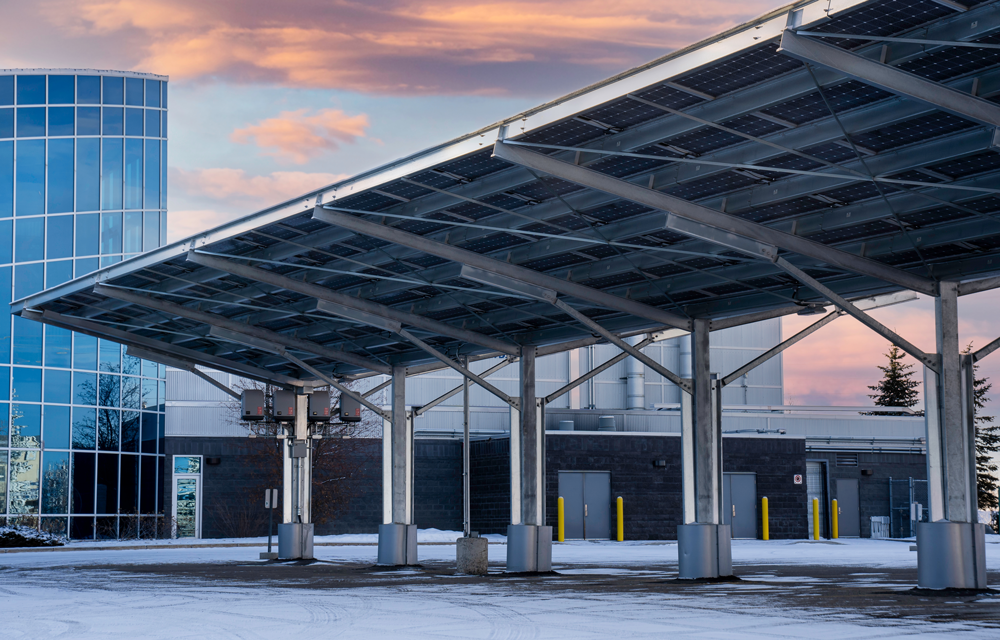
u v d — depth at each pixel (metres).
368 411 49.56
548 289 19.91
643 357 20.73
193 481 47.34
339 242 19.81
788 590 18.58
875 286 18.53
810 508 51.59
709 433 20.80
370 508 48.06
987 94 11.62
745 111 12.52
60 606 16.98
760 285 19.83
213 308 25.33
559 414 50.22
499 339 25.09
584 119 13.62
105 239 47.78
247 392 29.80
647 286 20.64
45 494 44.84
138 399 47.34
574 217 17.25
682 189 15.64
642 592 18.52
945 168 14.11
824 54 10.85
